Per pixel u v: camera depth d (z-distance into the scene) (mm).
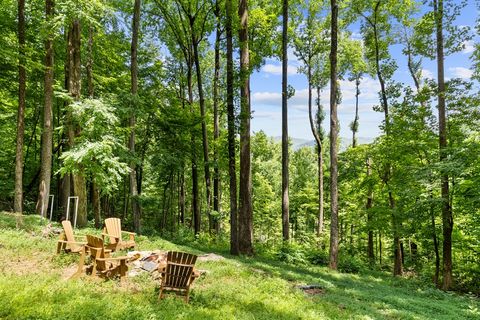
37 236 10508
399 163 17141
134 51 15797
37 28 16859
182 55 25922
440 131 14859
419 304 9680
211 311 5938
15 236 9750
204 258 11648
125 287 6883
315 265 16891
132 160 14188
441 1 14391
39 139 25328
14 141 22422
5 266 7047
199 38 23688
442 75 14727
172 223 28750
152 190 31297
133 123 15320
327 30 23125
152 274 8148
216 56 22547
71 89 13859
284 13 19094
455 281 15898
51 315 4402
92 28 15453
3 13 15312
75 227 13445
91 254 7379
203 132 21938
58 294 5234
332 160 15547
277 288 8812
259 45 20297
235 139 15414
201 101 22625
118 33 20297
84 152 11492
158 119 20797
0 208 19516
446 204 14258
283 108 19078
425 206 14375
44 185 14531
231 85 14773
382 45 21797
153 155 20297
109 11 13625
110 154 12336
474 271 15898
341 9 21516
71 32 15562
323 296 9008
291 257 16094
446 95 14492
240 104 14758
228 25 14859
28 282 5648
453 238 16500
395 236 17344
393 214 16984
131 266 8484
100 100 12875
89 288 6004
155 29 23281
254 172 37094
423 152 16078
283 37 19188
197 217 22578
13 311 4266
